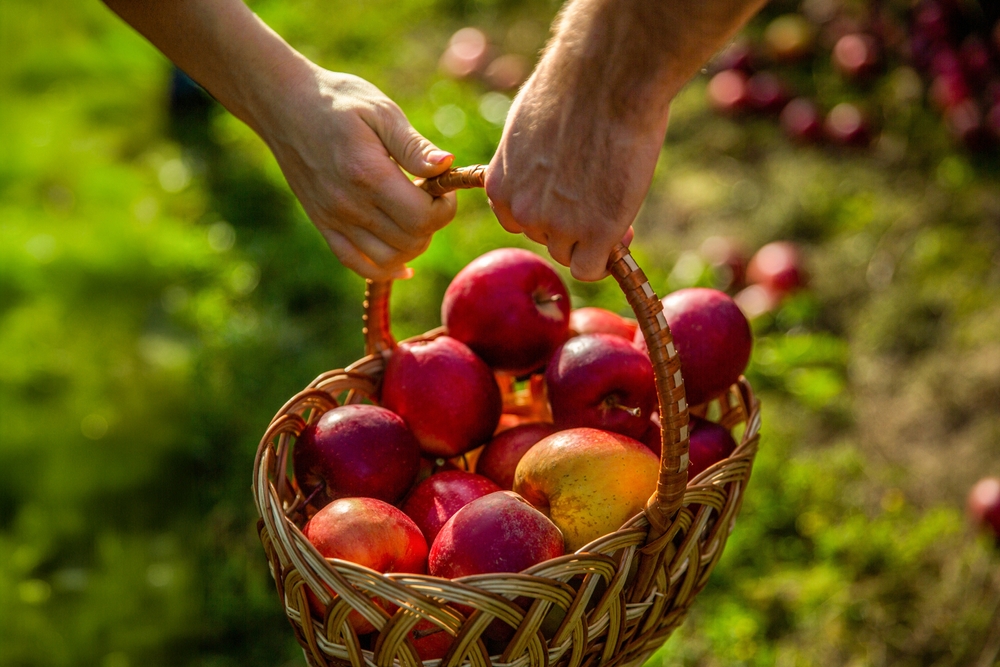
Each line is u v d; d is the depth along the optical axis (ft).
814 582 6.66
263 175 11.01
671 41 3.31
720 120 12.34
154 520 7.32
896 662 6.26
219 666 6.30
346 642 3.59
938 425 8.01
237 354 8.64
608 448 4.15
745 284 9.86
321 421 4.47
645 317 3.55
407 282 9.26
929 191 10.52
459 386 4.72
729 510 4.17
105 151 11.68
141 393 8.42
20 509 7.37
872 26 12.66
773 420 8.11
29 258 9.65
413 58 13.75
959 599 6.57
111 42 13.71
